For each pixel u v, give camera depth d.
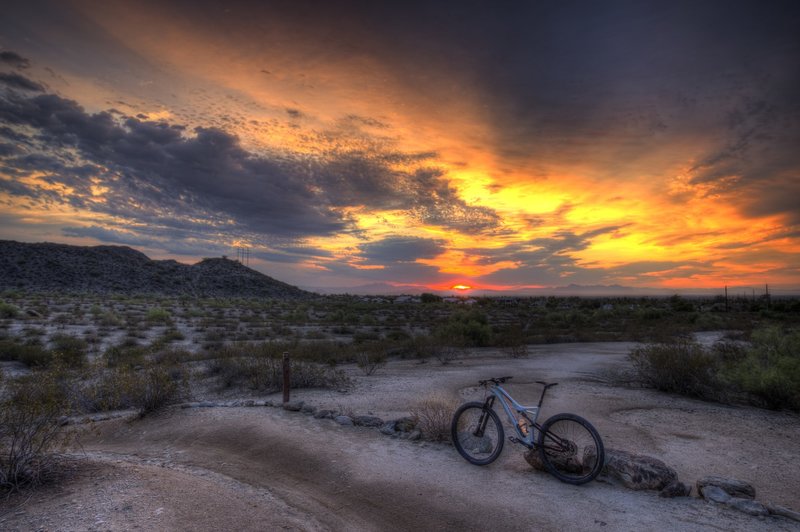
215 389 11.45
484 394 10.34
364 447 6.63
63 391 9.74
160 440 7.50
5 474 4.94
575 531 4.16
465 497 4.94
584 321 41.03
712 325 34.12
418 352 18.36
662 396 10.09
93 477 5.37
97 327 29.11
